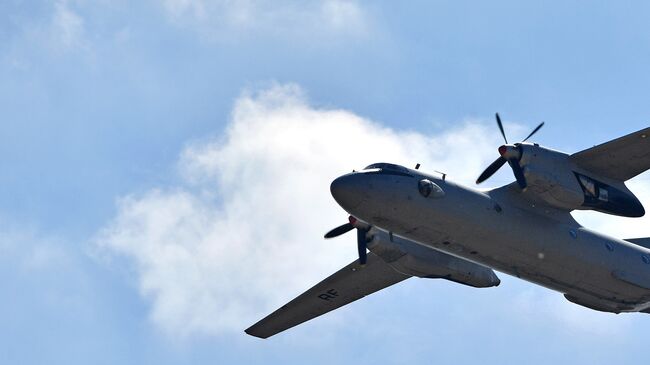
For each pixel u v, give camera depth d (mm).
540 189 111188
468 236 111125
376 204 106875
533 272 117562
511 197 113750
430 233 110438
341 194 106812
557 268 117062
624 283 120062
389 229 110062
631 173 114062
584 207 113812
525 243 113375
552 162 111250
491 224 111062
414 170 110125
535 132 114500
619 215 116062
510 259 114875
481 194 112000
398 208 107375
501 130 114438
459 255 114562
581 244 116625
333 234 121188
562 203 112375
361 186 106375
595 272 118500
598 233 119812
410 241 120250
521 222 112812
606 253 118688
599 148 110875
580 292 121625
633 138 109250
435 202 108312
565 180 111250
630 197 115062
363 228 118812
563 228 115875
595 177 113688
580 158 112125
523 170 110750
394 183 107188
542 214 115062
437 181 110250
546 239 114250
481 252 113562
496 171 114000
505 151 111125
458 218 109375
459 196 109875
